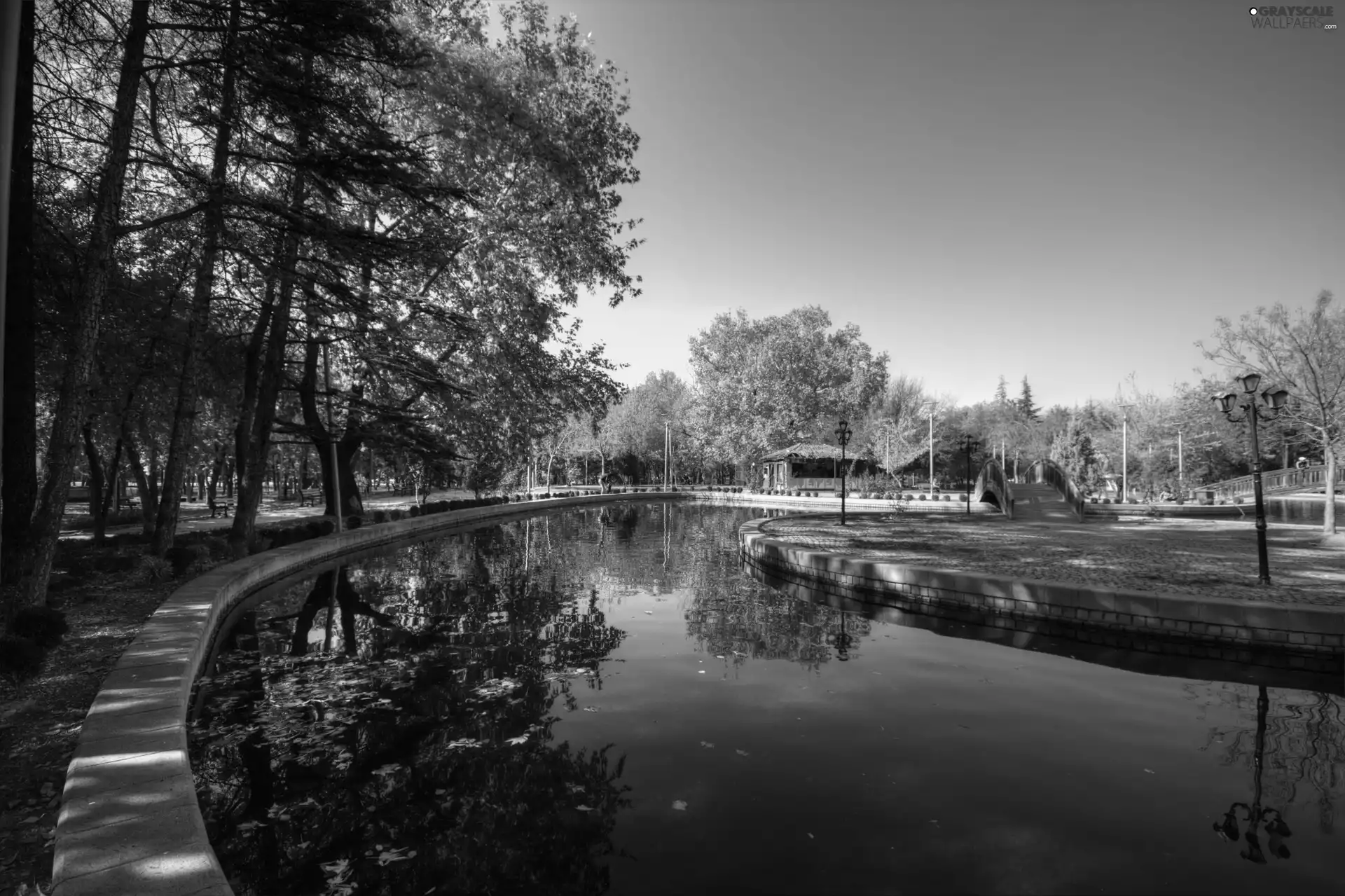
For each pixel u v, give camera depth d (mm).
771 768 4785
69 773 3611
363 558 17031
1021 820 4059
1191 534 18547
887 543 16547
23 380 8281
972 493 38562
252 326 18672
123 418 17562
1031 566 12078
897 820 4039
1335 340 16156
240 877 3529
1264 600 8539
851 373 61188
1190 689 6781
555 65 18469
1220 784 4590
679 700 6281
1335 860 3633
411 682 6750
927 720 5793
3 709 5316
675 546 20484
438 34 18078
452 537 23266
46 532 8195
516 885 3391
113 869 2742
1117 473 39938
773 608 11016
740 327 58250
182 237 13883
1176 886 3379
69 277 11219
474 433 22484
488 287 20047
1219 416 30172
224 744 5191
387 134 12188
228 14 10336
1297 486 29000
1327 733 5527
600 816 4074
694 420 56625
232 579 10258
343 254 12828
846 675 7172
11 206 8211
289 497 49531
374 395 22656
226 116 11617
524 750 5074
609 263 20625
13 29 3557
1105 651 8383
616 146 19797
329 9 10555
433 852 3748
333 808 4211
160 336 15602
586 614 10258
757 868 3512
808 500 40688
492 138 17078
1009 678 7117
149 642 6492
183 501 44094
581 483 66250
